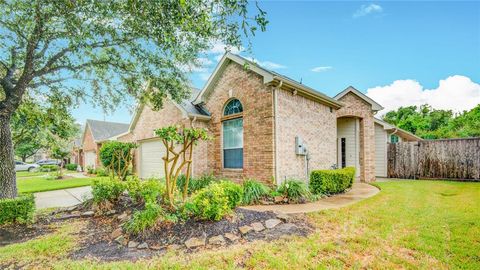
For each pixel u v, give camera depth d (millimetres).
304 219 5168
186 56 7109
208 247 3846
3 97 8016
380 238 4082
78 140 31344
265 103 8609
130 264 3316
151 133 13391
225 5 4203
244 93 9336
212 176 9500
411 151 13461
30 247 4145
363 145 12406
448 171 12203
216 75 10352
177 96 8719
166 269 3156
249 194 6914
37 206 7703
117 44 6762
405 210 5770
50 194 10078
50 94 8289
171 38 5363
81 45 6051
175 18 4750
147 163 13992
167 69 7867
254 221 4734
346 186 8750
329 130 11320
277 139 8438
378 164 14648
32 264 3520
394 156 14070
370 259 3375
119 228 4719
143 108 14219
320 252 3576
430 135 26094
